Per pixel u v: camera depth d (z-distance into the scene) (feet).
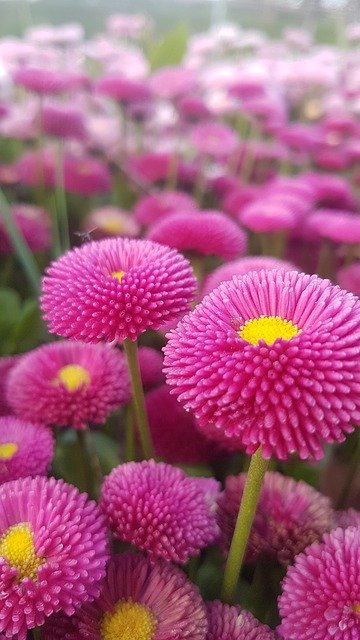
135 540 0.40
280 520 0.45
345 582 0.36
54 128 1.01
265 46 1.59
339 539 0.39
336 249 0.90
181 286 0.42
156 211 0.90
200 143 1.09
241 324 0.35
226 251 0.64
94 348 0.56
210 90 1.34
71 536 0.35
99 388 0.53
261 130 1.28
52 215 1.05
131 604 0.38
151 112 1.20
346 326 0.33
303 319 0.35
